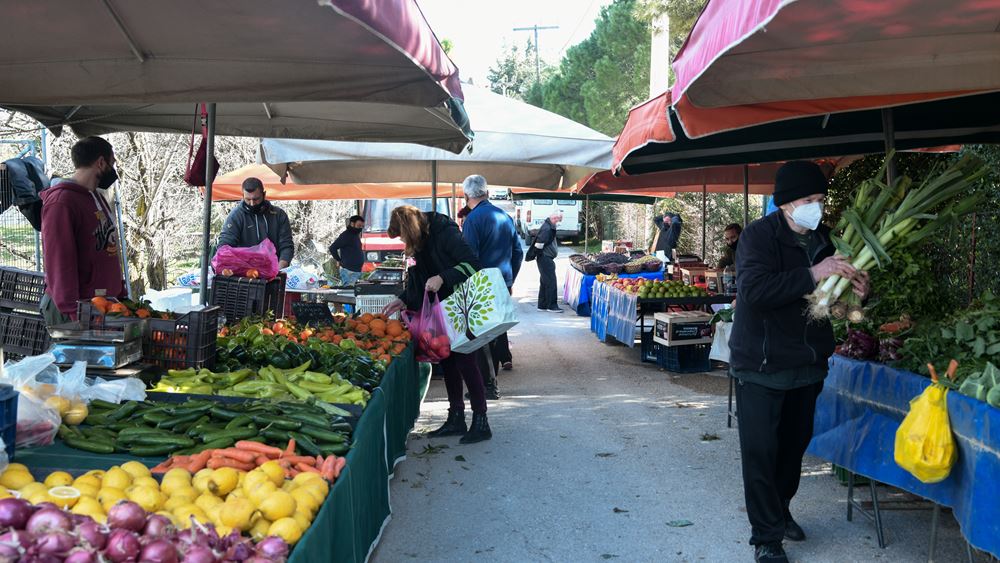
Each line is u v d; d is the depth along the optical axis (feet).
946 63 13.89
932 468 12.24
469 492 18.61
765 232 13.53
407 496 18.38
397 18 10.99
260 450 10.77
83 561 6.04
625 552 15.17
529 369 34.83
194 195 47.21
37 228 30.30
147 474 9.61
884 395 15.07
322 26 12.61
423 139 26.35
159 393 13.55
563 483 19.17
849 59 14.07
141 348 15.05
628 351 39.78
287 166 36.06
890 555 14.73
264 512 8.38
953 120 24.77
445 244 21.93
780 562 13.84
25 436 10.72
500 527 16.47
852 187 36.63
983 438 11.63
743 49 13.48
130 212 42.83
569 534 16.07
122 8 12.48
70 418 11.55
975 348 14.26
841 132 25.88
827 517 16.69
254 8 11.94
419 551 15.29
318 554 8.56
